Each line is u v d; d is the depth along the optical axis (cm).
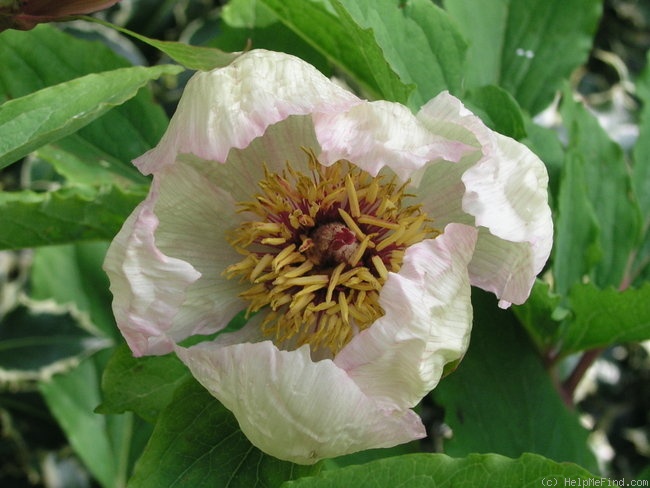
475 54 19
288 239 15
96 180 18
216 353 12
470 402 16
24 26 14
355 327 14
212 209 14
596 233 18
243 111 12
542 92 19
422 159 13
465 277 13
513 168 13
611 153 19
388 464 13
